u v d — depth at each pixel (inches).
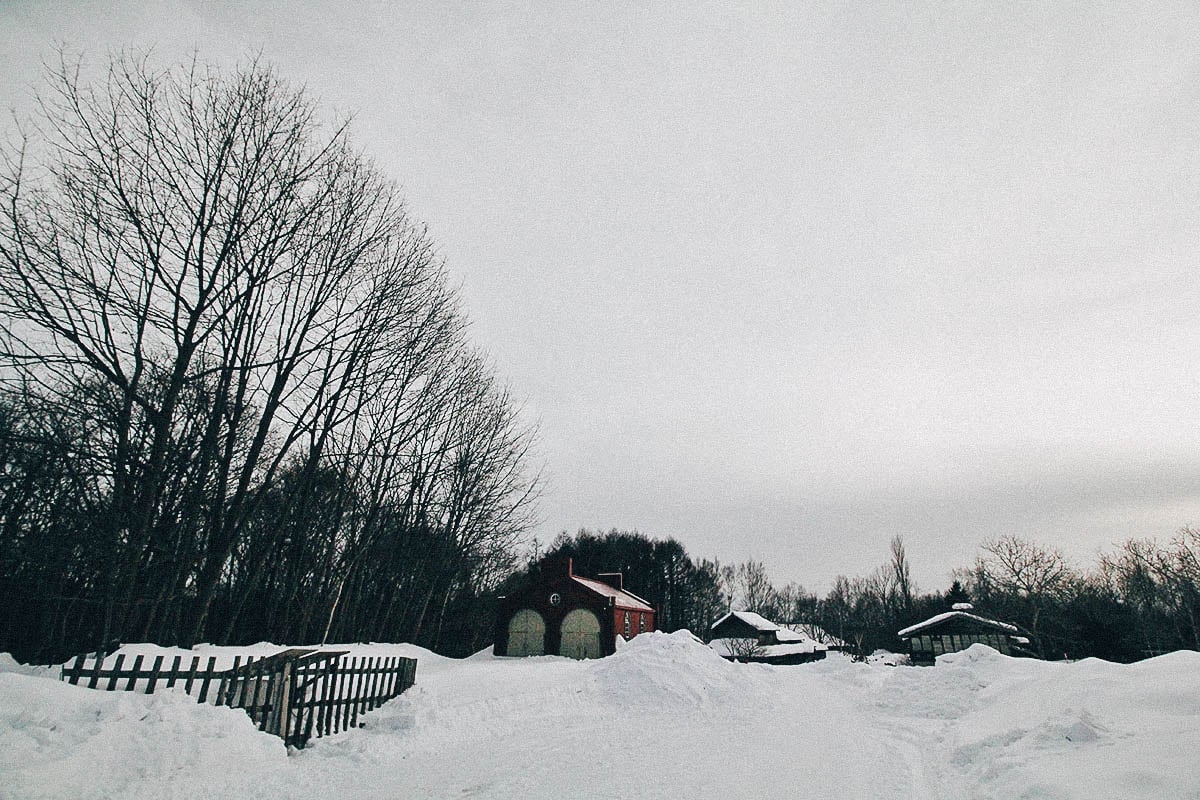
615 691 754.2
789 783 365.4
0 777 266.2
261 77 753.6
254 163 729.6
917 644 2010.3
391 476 1157.7
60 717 320.5
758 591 4790.8
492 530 1577.3
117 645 485.1
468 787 352.8
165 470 658.8
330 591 1103.6
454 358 1325.0
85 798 282.0
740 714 682.2
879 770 400.8
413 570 1391.5
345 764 399.5
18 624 626.8
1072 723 354.0
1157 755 275.4
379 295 885.8
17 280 574.6
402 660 579.2
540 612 1533.0
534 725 571.5
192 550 655.1
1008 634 1924.2
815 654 2733.8
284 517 894.4
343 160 837.8
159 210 666.2
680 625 3201.3
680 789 350.3
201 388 724.7
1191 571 1982.0
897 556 3191.4
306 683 447.2
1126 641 1802.4
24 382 580.4
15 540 602.5
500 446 1603.1
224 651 569.3
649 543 3356.3
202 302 663.8
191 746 342.3
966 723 523.8
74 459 592.4
